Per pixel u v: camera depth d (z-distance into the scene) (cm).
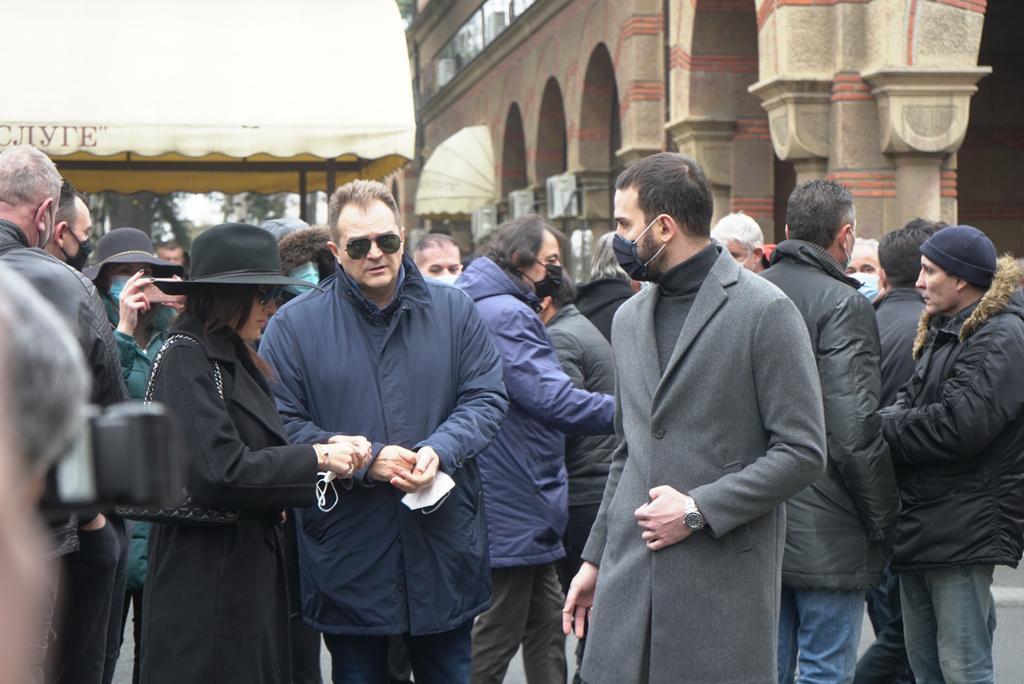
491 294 522
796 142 1201
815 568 467
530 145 2389
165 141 1072
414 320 430
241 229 395
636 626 356
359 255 415
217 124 1079
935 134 1149
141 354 532
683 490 352
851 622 478
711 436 352
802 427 348
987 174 1794
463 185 2675
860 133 1177
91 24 1074
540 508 516
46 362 81
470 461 431
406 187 3691
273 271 397
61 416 82
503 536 511
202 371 378
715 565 350
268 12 1101
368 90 1106
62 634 436
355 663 422
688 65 1505
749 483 344
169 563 381
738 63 1505
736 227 633
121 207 3350
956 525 479
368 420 420
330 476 395
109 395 420
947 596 487
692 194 358
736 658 349
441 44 3275
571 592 393
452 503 422
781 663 489
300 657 570
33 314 83
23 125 1052
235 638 380
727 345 351
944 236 486
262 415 389
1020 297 485
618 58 1828
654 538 349
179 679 377
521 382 502
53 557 387
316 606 419
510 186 2656
